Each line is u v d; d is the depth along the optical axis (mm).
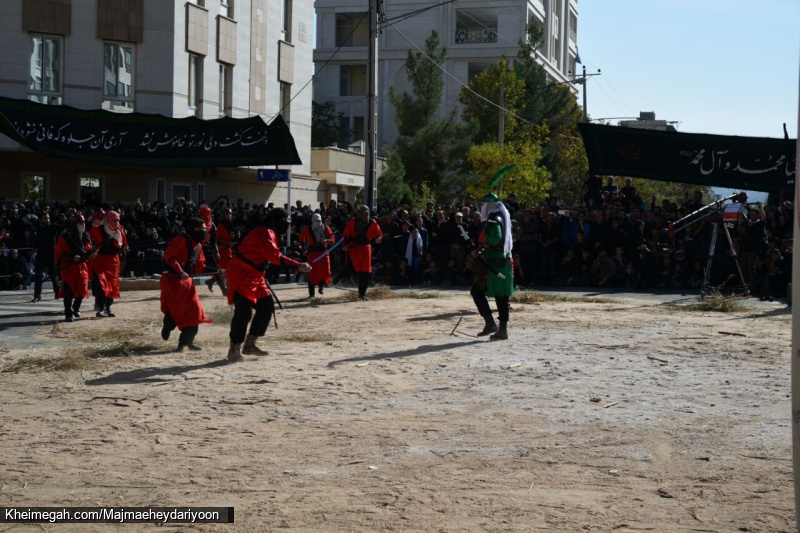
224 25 34000
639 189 59938
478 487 5434
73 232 14664
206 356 10523
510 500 5172
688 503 5094
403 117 45906
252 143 23859
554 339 11828
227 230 19016
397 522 4812
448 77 65562
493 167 45250
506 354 10523
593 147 23234
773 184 21703
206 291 20203
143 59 30766
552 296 18062
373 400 7977
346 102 67625
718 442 6441
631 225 21766
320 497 5266
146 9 30672
